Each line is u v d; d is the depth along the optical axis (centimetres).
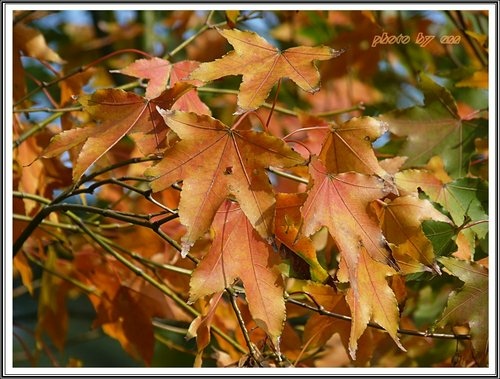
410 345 120
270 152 96
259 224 95
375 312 99
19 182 117
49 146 99
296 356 112
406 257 102
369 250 97
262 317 97
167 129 98
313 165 97
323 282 99
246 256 97
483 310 105
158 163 95
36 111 116
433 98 118
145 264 117
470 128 118
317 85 98
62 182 121
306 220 95
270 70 99
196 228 94
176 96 100
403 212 103
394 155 120
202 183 95
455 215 108
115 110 100
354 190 97
